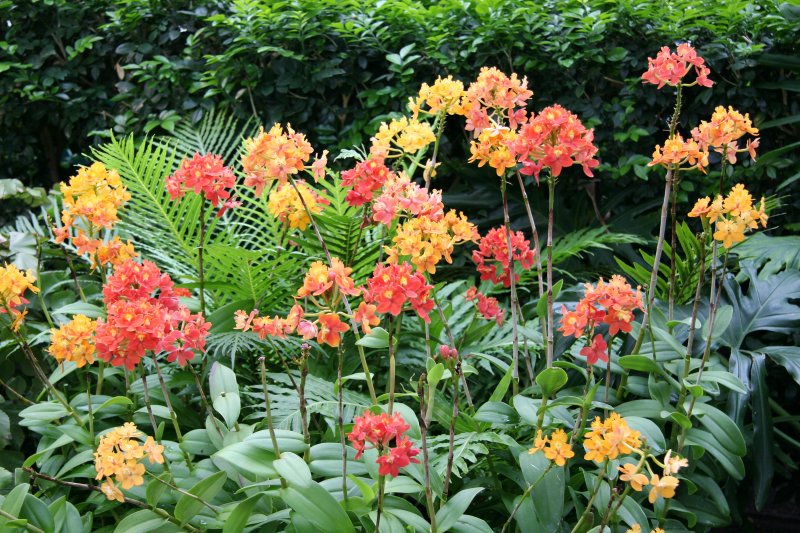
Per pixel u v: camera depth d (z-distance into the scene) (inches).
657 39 126.8
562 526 68.6
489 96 71.8
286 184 67.8
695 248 90.3
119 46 141.2
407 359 94.1
